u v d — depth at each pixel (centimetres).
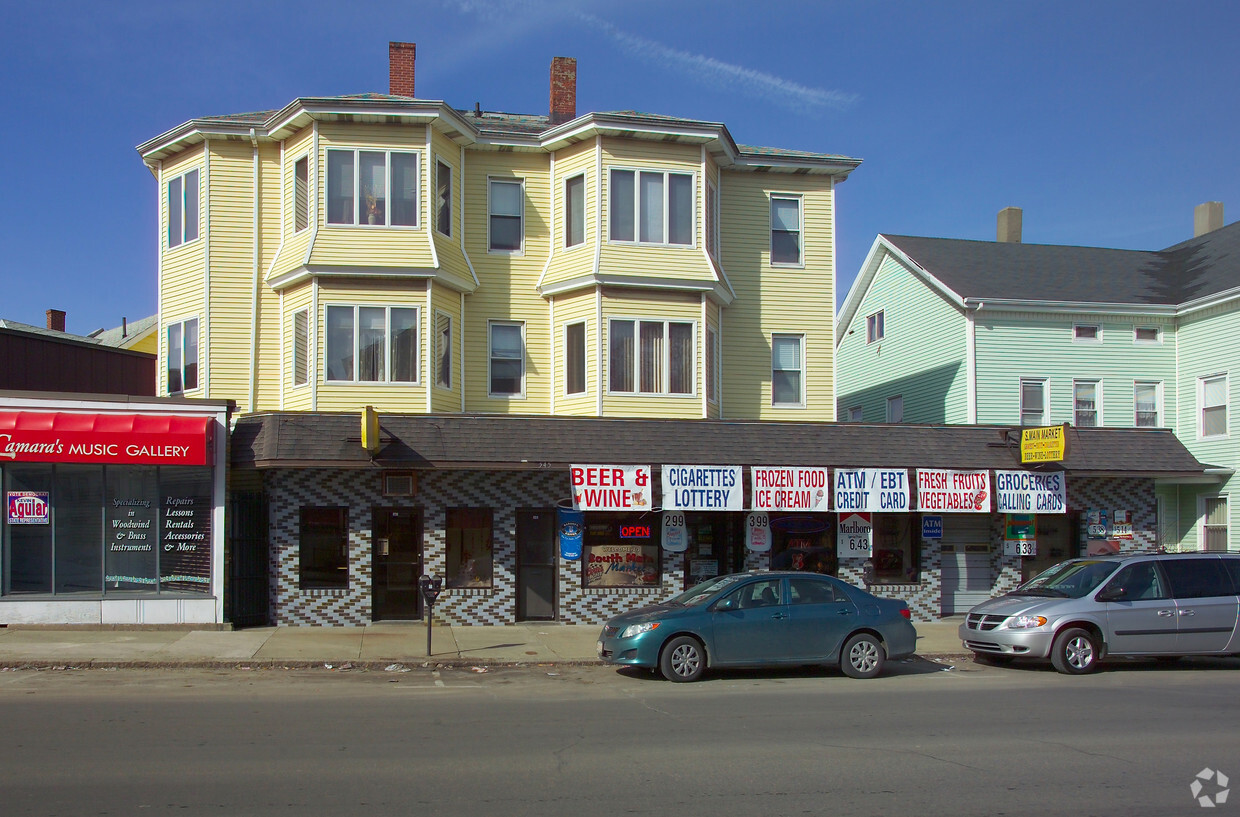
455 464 1742
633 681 1330
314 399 1892
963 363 2422
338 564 1786
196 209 2073
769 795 738
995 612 1488
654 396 2012
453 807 696
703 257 2070
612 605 1867
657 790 748
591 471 1792
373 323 1933
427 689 1243
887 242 2823
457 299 2033
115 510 1669
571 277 2050
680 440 1875
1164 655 1459
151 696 1149
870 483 1908
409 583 1822
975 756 869
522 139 2098
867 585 2005
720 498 1836
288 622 1747
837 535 2000
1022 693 1240
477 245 2089
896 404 2805
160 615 1666
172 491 1686
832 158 2245
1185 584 1484
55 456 1590
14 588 1631
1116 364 2453
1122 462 2061
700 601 1377
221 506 1691
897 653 1398
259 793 723
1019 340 2419
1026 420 2403
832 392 2231
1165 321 2475
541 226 2125
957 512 1977
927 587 2016
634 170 2056
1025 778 795
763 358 2205
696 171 2089
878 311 2923
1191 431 2408
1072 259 2819
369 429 1633
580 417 1862
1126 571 1487
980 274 2588
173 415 1664
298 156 2008
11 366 1970
